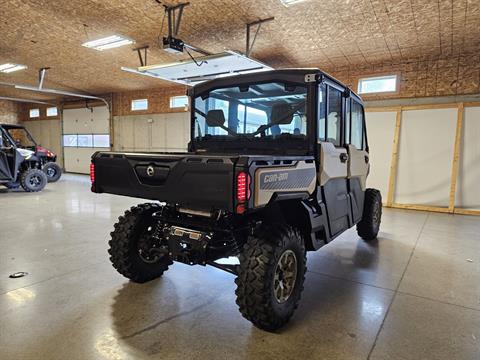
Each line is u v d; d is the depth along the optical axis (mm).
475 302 2531
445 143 6512
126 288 2678
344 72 7730
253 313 2012
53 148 14914
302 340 1997
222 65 5969
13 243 3852
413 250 3846
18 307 2324
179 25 5531
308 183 2334
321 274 3092
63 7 5191
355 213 3514
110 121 12516
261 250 2014
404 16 5062
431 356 1856
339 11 4977
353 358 1830
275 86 2646
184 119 10648
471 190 6266
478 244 4109
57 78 10062
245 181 1710
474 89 6434
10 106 15656
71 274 2939
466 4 4617
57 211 5770
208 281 2857
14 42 6852
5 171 7574
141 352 1841
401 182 6895
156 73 6660
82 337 1970
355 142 3518
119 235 2654
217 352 1858
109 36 6371
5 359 1748
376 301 2533
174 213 2537
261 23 5480
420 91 6926
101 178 2461
